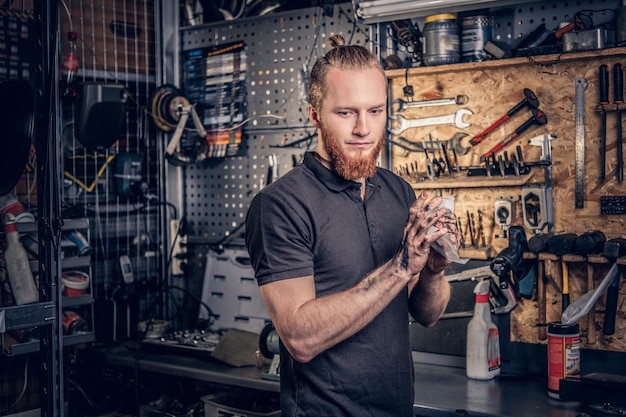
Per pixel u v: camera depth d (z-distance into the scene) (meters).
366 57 1.58
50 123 2.30
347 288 1.61
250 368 2.71
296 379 1.65
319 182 1.66
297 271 1.55
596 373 2.27
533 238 2.45
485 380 2.48
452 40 2.65
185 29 3.43
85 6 3.16
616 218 2.43
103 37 3.23
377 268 1.54
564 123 2.51
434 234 1.45
